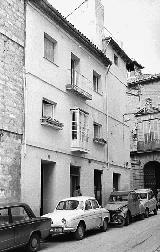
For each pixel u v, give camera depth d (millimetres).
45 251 10539
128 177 27844
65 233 13273
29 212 10727
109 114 24688
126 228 15844
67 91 18641
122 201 17672
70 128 18719
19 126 14500
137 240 12273
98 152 22391
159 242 11789
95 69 22844
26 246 10438
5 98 13789
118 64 27391
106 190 23219
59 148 17406
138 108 37406
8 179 13516
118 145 26172
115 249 10562
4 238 9367
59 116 17641
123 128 27562
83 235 13039
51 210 16625
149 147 35812
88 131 20172
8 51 14258
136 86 37969
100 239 12742
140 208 19141
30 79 15414
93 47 21672
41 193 17078
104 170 23125
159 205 29703
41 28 16656
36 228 10664
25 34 15484
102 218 14719
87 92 20516
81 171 19781
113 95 25750
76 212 13086
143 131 36656
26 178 14484
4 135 13531
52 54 17969
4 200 13180
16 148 14180
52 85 17188
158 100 36406
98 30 24938
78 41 20281
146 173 36875
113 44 25797
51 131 16781
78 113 18891
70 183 19094
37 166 15359
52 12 17125
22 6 15523
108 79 25031
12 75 14375
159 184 36406
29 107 15164
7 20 14367
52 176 17000
